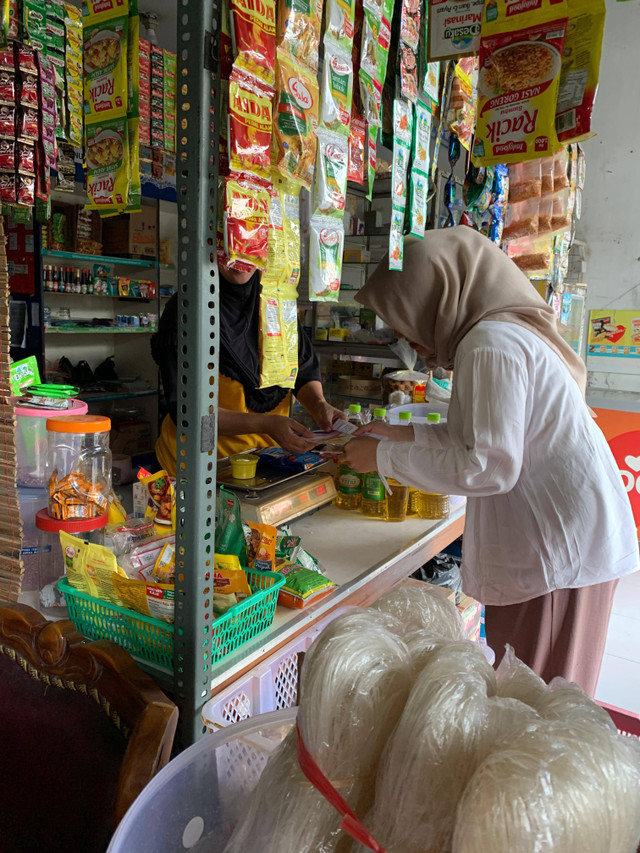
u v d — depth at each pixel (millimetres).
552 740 471
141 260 4570
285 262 1033
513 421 1339
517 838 424
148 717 792
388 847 514
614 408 4250
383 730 547
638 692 2801
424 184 1379
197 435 914
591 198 5129
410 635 644
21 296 3953
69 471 1264
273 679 1146
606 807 444
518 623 1614
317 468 2021
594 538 1489
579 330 4664
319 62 1055
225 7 840
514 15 1368
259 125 896
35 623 961
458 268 1525
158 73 3018
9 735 957
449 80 1781
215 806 754
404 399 2572
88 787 877
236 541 1187
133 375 5105
